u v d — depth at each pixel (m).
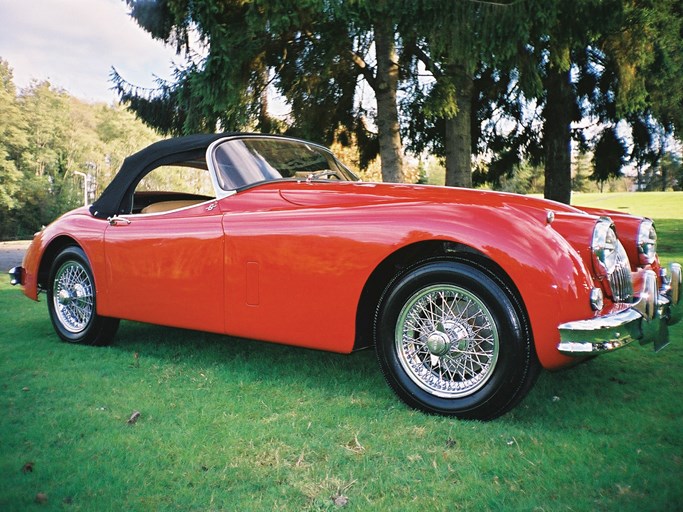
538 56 9.16
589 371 3.57
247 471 2.18
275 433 2.53
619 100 11.17
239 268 3.20
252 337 3.19
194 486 2.06
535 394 3.11
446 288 2.71
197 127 9.16
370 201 3.09
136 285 3.69
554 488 2.03
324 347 2.96
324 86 10.52
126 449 2.36
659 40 10.81
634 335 2.72
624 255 3.06
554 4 7.70
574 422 2.68
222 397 3.01
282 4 7.92
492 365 2.62
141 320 3.69
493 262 2.67
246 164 3.67
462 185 9.44
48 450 2.35
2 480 2.08
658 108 12.10
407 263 3.10
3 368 3.56
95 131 69.75
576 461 2.24
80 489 2.02
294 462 2.26
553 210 2.98
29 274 4.56
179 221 3.54
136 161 3.98
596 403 2.95
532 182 59.75
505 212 2.69
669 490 1.99
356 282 2.85
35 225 57.38
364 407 2.87
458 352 2.72
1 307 6.01
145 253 3.62
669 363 3.77
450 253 2.78
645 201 40.66
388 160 9.38
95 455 2.30
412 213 2.78
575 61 13.02
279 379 3.34
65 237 4.32
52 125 60.94
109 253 3.84
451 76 9.02
